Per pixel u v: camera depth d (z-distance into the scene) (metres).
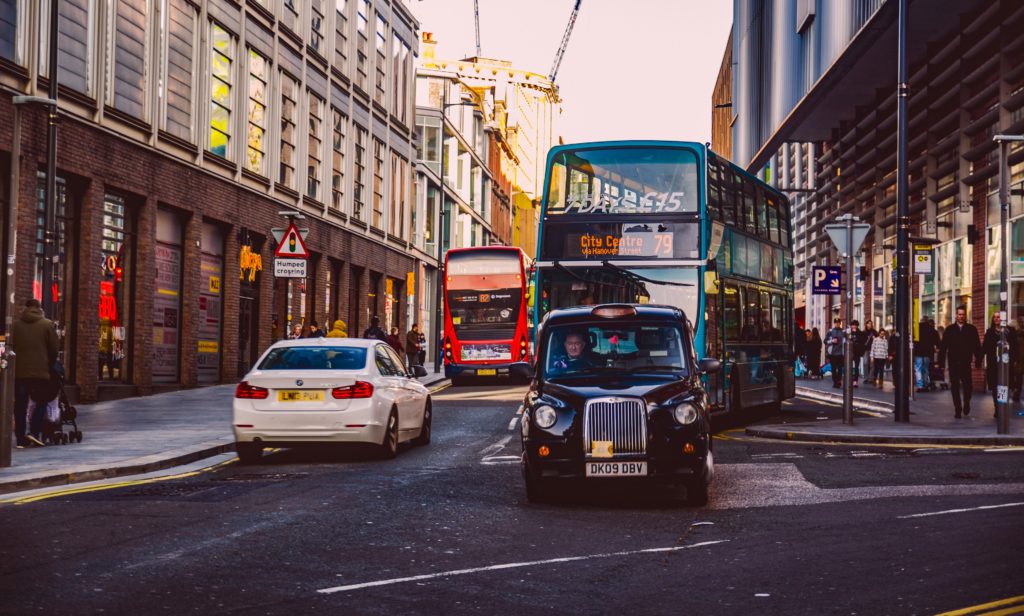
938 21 32.56
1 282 20.11
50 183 18.48
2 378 12.66
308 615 6.18
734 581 7.10
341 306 41.44
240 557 7.89
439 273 51.66
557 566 7.64
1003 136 17.98
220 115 30.09
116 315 25.06
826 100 42.50
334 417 14.26
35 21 20.84
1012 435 16.88
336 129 40.09
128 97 24.86
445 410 24.23
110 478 12.62
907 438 16.77
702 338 17.67
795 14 46.66
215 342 30.48
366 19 43.72
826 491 11.45
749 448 16.19
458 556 8.02
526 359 35.88
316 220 37.88
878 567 7.48
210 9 29.02
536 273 18.25
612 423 10.52
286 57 34.84
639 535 8.96
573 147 18.56
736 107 66.69
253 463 14.52
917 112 36.38
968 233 31.05
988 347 22.75
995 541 8.33
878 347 34.62
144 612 6.22
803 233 54.25
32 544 8.35
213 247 30.23
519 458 14.95
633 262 17.98
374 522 9.53
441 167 52.47
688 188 18.12
